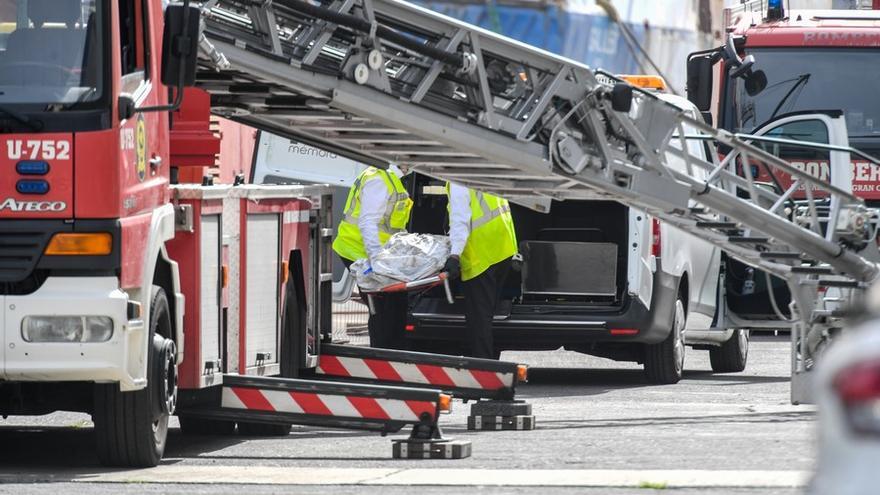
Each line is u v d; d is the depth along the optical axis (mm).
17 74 30156
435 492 28688
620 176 42375
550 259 52781
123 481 30328
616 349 54594
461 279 49469
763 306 56562
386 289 49812
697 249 55594
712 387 52531
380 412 34812
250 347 37469
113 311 29906
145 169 31828
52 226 29875
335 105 39438
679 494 28156
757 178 66375
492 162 42812
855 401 13719
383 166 44562
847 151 44250
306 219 41375
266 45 38500
